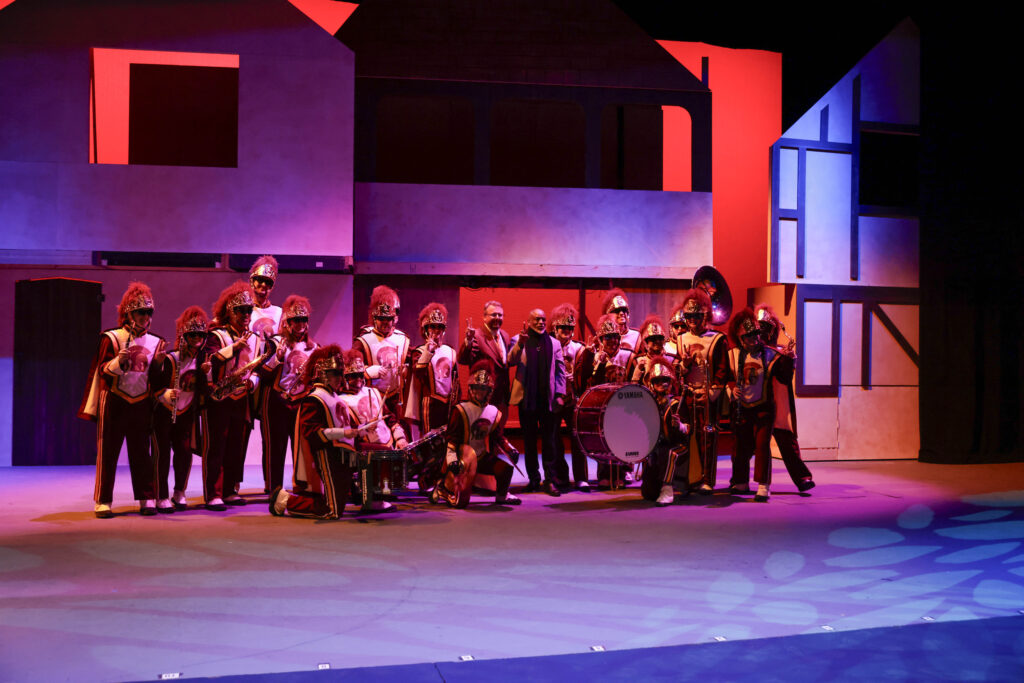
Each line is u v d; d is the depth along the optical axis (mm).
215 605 4520
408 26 10562
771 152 10781
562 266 10758
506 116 11594
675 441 7629
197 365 7168
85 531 6336
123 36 9711
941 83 10961
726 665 3672
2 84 9570
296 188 9938
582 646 3920
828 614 4430
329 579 5047
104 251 9648
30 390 9859
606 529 6547
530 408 8312
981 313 10898
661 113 12125
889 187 11719
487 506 7539
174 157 10805
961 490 8562
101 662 3688
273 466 7426
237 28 9906
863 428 11078
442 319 8164
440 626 4199
